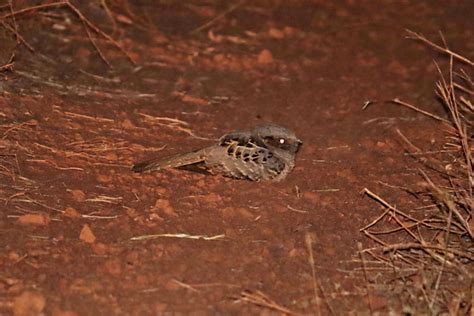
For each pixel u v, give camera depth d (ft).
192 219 34.96
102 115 44.06
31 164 38.04
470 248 34.50
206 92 49.39
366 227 35.37
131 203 35.91
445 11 66.54
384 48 59.00
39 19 51.26
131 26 56.24
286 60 55.36
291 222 35.53
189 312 29.17
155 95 47.85
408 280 32.12
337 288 31.12
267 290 30.71
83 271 30.89
